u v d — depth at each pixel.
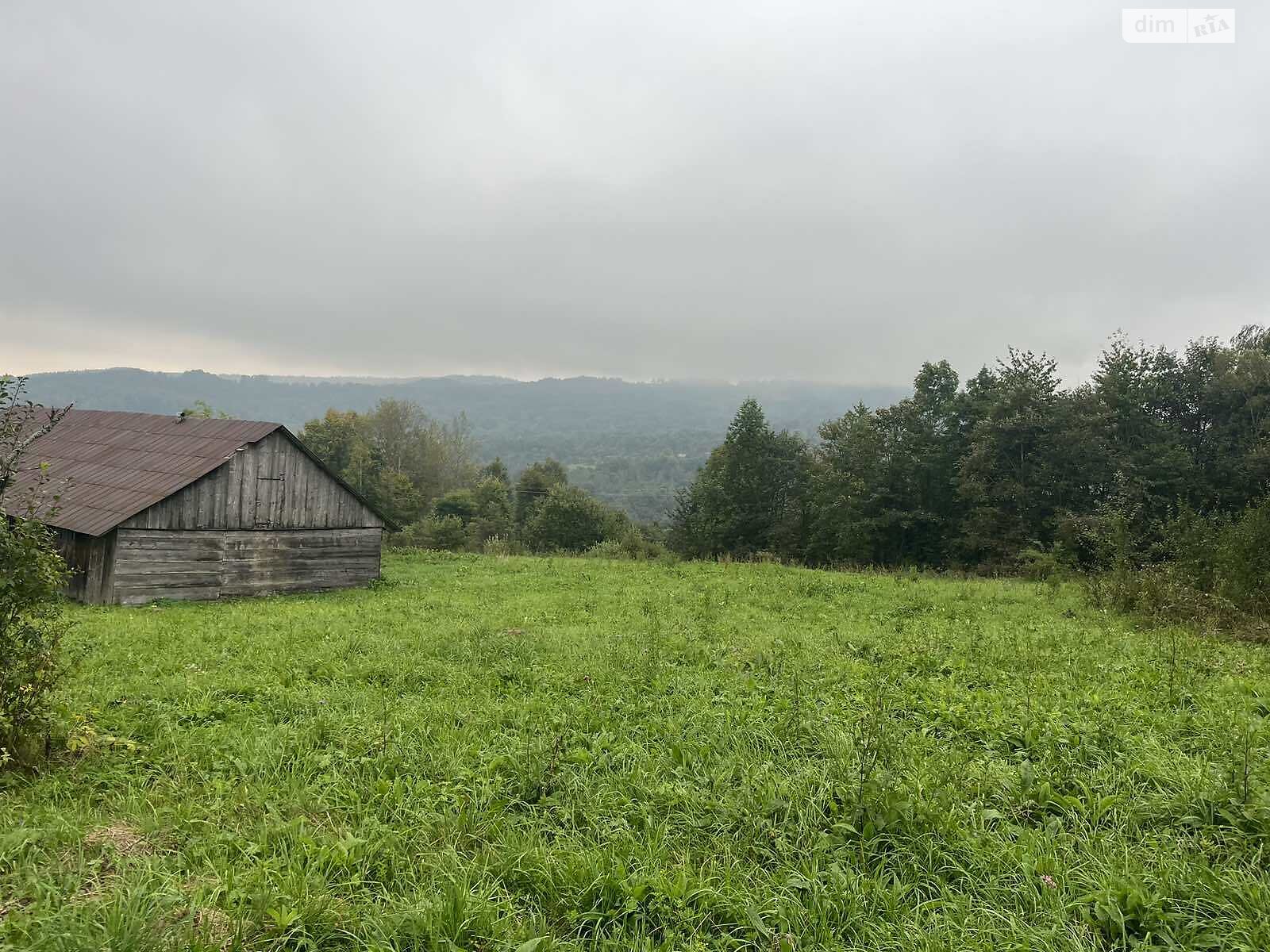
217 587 20.78
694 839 5.59
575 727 8.10
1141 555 21.56
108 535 18.97
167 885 4.56
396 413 95.25
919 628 14.68
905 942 4.39
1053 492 38.31
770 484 53.16
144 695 9.20
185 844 5.33
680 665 11.41
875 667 10.88
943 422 44.72
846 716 8.17
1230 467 36.00
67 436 25.70
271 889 4.61
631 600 19.50
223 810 5.88
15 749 6.54
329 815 5.89
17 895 4.39
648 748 7.45
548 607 18.20
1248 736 6.80
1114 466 37.41
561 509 63.28
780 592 21.17
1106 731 7.50
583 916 4.61
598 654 11.93
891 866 5.24
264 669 10.82
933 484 43.94
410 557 34.47
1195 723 7.85
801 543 49.44
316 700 9.12
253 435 21.62
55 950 3.81
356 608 18.03
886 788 5.80
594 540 63.06
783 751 7.21
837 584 22.91
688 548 55.09
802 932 4.49
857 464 44.56
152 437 23.62
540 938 4.25
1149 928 4.46
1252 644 13.50
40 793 6.02
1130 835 5.58
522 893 4.91
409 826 5.71
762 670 10.84
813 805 5.78
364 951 4.23
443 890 4.68
